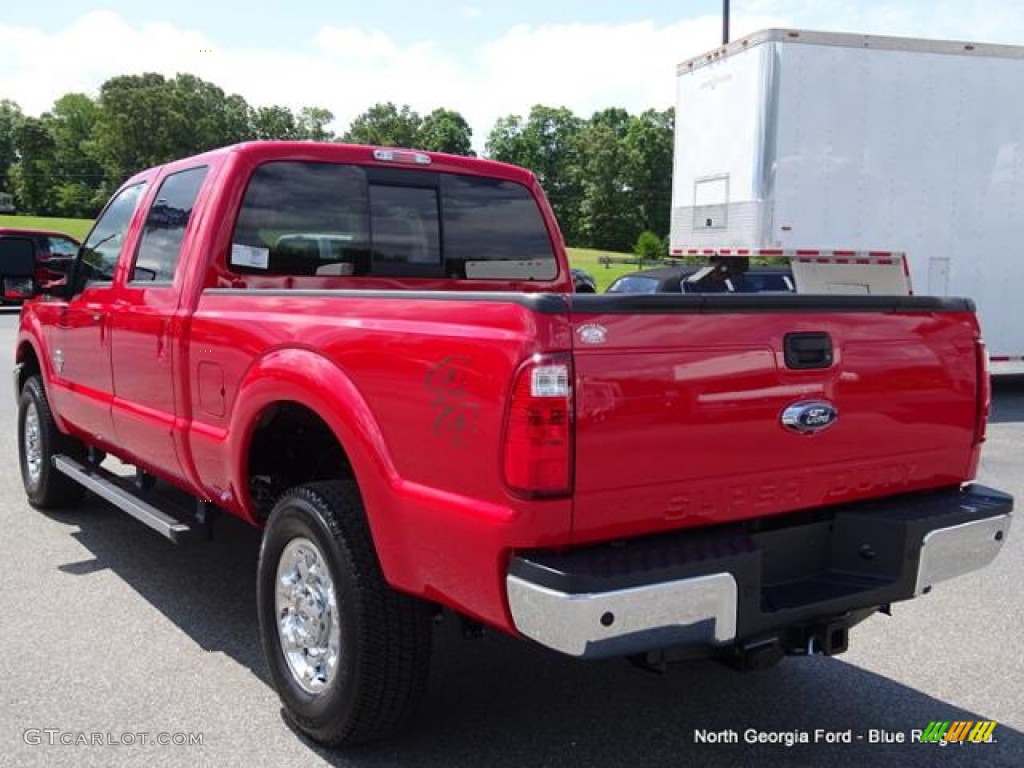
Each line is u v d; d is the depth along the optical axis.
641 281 12.75
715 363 2.90
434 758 3.41
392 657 3.21
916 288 11.92
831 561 3.40
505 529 2.69
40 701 3.81
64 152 151.38
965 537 3.38
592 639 2.63
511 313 2.70
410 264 4.95
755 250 11.46
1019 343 12.39
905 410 3.38
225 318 3.96
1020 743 3.57
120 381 5.04
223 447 4.01
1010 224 12.15
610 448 2.71
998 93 11.87
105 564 5.56
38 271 6.17
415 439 2.99
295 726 3.58
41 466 6.46
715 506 2.96
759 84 11.23
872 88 11.43
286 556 3.64
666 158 124.06
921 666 4.27
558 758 3.42
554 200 139.12
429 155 5.03
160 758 3.38
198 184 4.61
